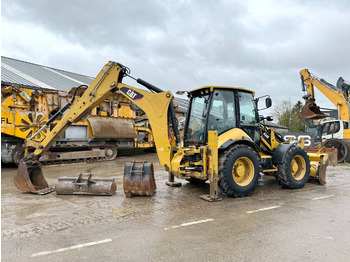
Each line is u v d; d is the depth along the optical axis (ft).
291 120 136.36
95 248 11.02
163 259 10.11
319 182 24.04
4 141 33.45
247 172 19.79
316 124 51.93
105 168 34.35
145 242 11.58
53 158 35.42
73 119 21.04
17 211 15.94
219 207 16.71
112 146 43.73
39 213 15.57
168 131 19.86
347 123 42.93
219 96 20.30
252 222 14.02
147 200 18.30
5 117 31.91
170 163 19.62
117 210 16.07
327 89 43.88
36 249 10.94
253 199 18.69
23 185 20.38
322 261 9.93
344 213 15.53
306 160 22.75
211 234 12.44
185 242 11.58
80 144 39.32
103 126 41.55
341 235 12.30
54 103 36.70
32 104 34.65
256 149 21.03
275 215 15.16
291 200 18.45
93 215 15.17
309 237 12.08
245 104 21.43
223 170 18.43
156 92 20.44
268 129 23.35
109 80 20.70
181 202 17.81
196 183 24.02
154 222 14.03
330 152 33.47
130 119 46.80
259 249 10.90
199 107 21.13
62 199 18.62
